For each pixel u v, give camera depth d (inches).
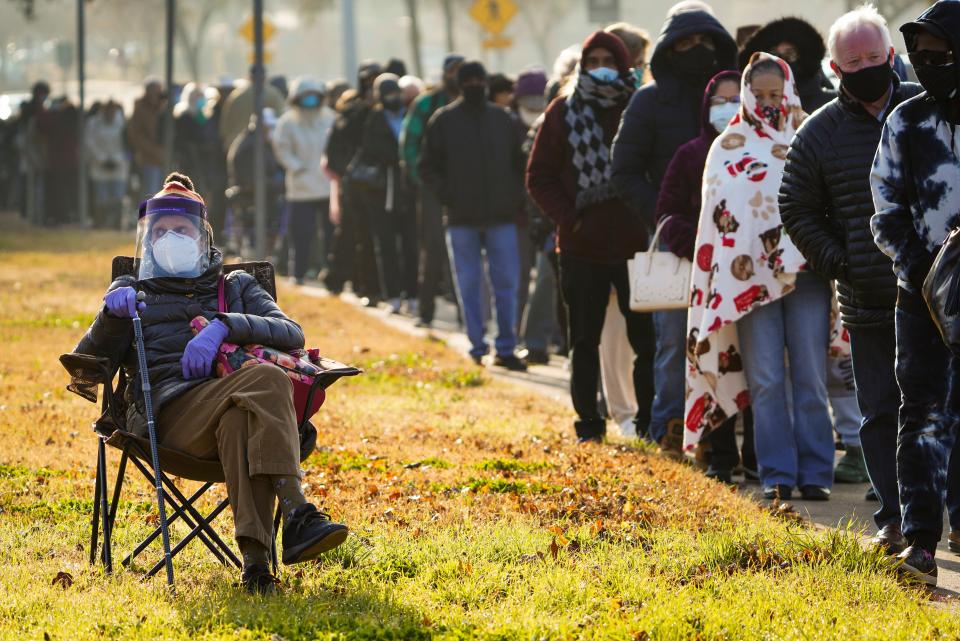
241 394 589.6
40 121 3390.7
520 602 580.4
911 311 633.6
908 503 635.5
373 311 1851.6
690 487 815.1
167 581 607.5
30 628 542.0
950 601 606.2
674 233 895.7
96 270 2250.2
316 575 621.6
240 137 2365.9
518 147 1433.3
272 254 2340.1
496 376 1375.5
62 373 1251.8
